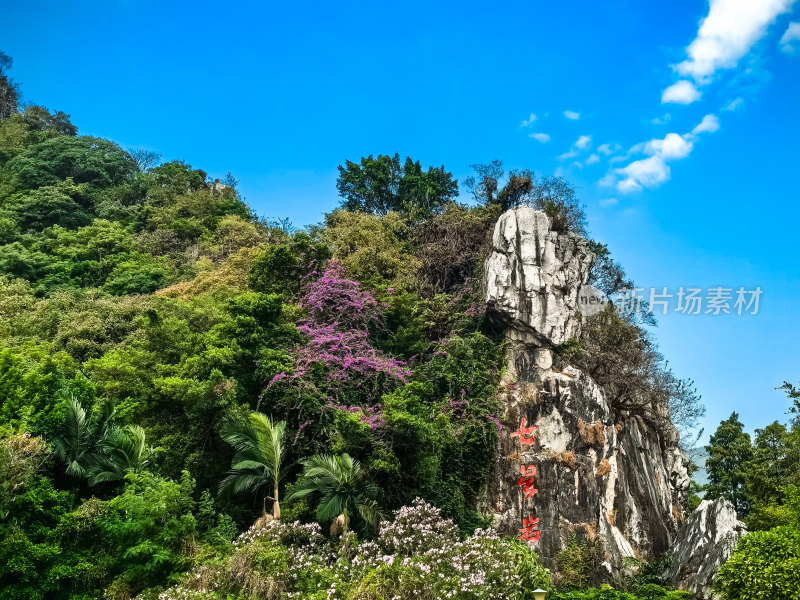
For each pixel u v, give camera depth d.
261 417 17.19
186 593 13.56
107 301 26.22
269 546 15.16
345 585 14.34
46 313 25.48
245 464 16.84
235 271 27.55
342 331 22.78
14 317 26.14
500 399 21.95
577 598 17.38
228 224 35.62
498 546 16.33
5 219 36.47
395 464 17.69
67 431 15.57
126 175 45.91
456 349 22.58
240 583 14.03
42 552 13.42
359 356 21.39
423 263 27.83
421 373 22.25
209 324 22.08
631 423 23.88
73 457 15.58
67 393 16.00
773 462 26.66
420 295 26.53
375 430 18.28
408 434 18.22
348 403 20.08
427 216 33.25
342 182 37.16
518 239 24.50
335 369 20.41
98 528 14.59
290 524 16.31
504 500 20.42
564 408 21.92
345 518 16.33
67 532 14.16
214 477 17.69
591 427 21.73
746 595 14.83
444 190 36.28
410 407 19.12
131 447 16.16
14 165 43.97
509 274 23.78
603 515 20.67
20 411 14.95
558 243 25.08
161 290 28.72
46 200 38.88
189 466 17.17
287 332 20.66
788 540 15.42
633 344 25.16
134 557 14.30
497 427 21.11
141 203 42.19
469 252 27.59
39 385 15.63
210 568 14.31
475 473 20.50
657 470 23.97
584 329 24.48
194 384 17.47
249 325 19.69
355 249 28.36
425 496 18.69
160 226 37.88
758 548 15.45
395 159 37.47
